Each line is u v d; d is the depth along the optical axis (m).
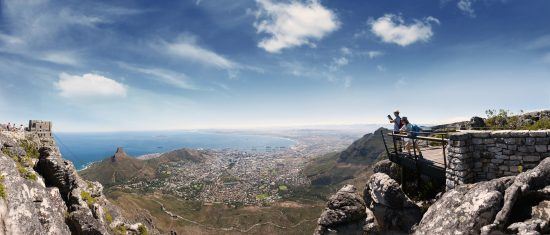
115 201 169.25
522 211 12.54
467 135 16.22
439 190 18.78
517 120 24.58
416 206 17.97
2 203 18.36
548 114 23.09
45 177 29.39
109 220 34.09
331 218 20.25
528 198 12.80
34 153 34.03
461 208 13.45
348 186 21.48
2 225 17.69
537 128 21.17
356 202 20.22
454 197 14.33
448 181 16.80
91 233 26.97
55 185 29.17
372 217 19.61
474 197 13.41
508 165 15.32
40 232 19.70
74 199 29.09
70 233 25.19
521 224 11.71
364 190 21.14
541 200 12.50
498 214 12.37
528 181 13.00
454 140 16.45
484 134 16.02
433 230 13.90
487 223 12.45
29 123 41.94
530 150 14.76
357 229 19.59
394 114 22.95
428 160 19.75
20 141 34.25
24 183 21.86
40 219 23.22
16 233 18.05
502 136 15.56
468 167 16.08
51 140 43.44
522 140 15.00
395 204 18.25
